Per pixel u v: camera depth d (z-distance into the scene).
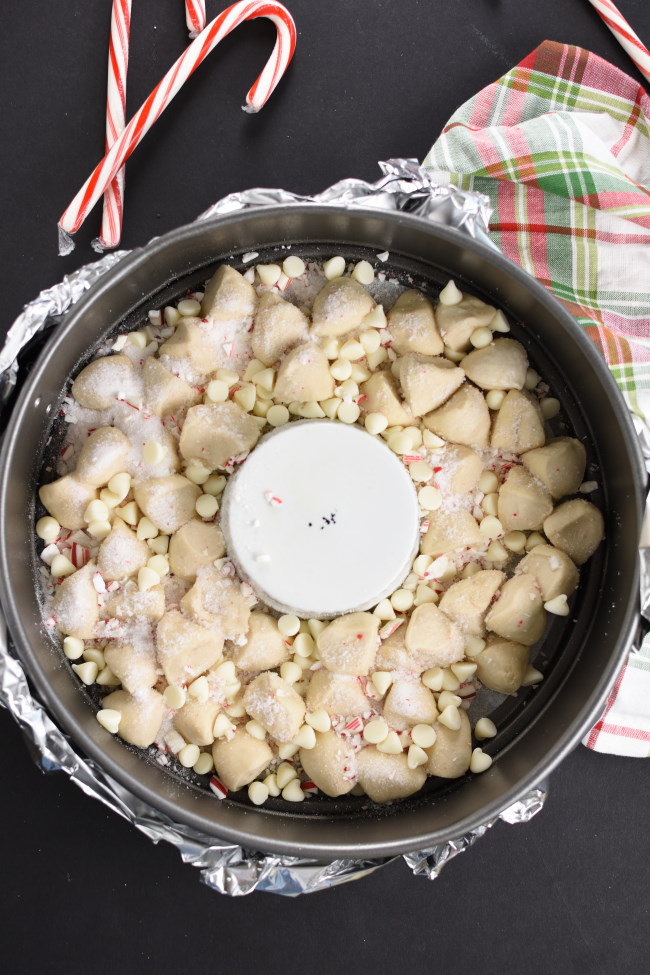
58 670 0.54
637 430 0.57
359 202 0.56
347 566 0.55
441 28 0.65
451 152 0.62
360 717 0.54
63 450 0.56
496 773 0.55
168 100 0.59
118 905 0.62
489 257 0.54
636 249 0.63
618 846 0.63
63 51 0.64
